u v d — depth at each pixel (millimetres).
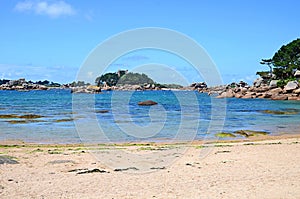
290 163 14250
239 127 29391
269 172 12609
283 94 76500
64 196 9672
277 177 11820
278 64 92375
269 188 10367
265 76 95500
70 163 14344
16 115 36062
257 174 12289
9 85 140750
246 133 25250
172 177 11906
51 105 53969
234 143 20625
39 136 23359
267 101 69125
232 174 12320
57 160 14844
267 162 14477
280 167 13477
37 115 36031
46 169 13203
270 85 84938
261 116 39562
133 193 9953
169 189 10375
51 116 35562
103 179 11625
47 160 14930
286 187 10469
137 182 11250
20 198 9477
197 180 11484
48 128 27094
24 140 21812
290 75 89375
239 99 75750
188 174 12367
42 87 140500
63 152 16953
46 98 75375
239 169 13156
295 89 76375
